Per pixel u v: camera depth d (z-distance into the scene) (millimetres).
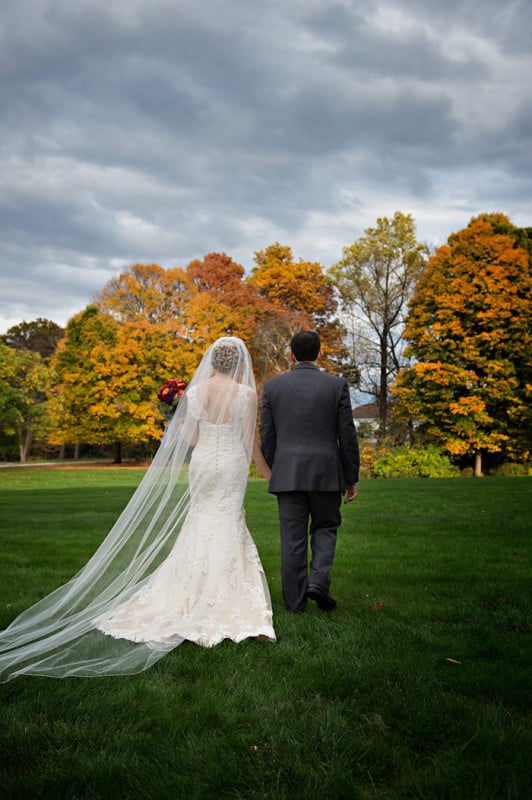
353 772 1974
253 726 2303
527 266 27281
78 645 3217
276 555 6156
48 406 33250
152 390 33438
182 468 3863
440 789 1842
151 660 3014
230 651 3170
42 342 52156
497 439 26078
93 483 24797
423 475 23656
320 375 4066
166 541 3771
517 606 4059
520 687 2645
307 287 36781
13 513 10062
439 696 2525
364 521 8477
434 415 27109
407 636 3408
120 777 1945
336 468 3918
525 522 8148
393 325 34156
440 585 4652
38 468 33719
